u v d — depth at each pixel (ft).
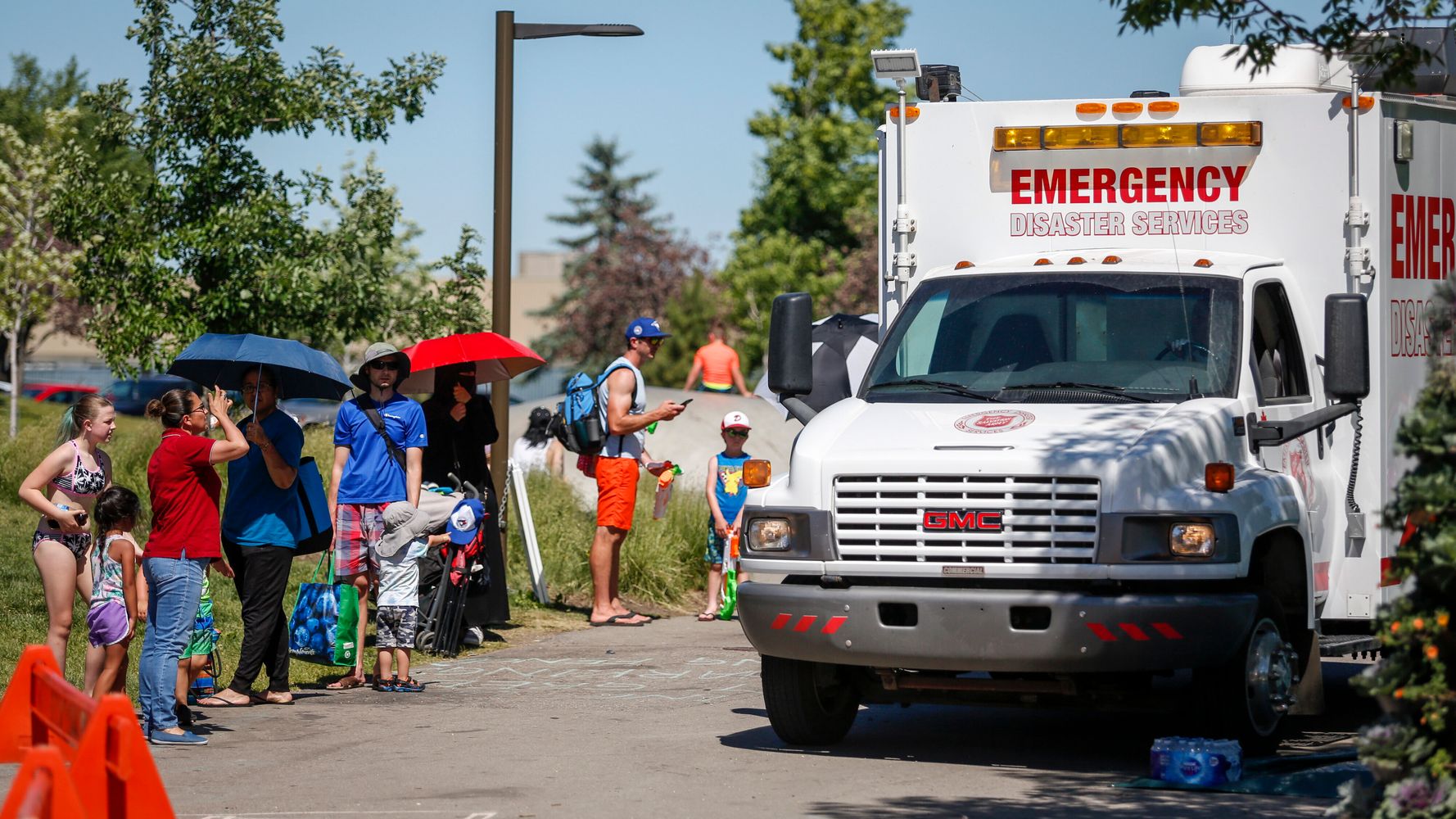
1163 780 50.85
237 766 55.21
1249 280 58.80
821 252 391.86
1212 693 53.26
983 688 54.44
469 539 82.12
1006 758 57.11
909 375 60.08
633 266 464.24
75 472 62.90
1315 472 59.52
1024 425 54.60
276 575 67.41
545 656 83.97
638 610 104.32
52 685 39.40
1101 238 63.26
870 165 396.57
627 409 95.40
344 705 68.69
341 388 70.49
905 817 46.68
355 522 72.18
